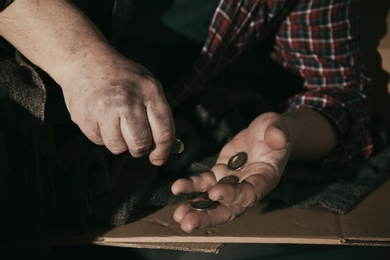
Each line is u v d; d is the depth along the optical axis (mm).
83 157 1070
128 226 1080
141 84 905
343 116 1269
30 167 1046
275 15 1282
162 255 1083
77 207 1063
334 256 1089
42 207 1065
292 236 1044
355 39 1344
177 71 1291
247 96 1316
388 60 1469
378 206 1169
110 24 1116
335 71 1331
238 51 1298
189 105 1285
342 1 1305
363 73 1353
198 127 1275
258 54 1402
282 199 1135
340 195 1183
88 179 1075
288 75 1390
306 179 1218
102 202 1081
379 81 1485
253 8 1248
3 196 1060
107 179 1072
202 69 1261
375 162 1341
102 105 889
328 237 1046
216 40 1252
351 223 1099
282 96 1421
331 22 1311
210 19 1249
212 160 1219
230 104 1271
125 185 1102
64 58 937
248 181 951
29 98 1004
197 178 1007
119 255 1106
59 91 1054
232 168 1020
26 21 954
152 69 1267
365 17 1467
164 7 1216
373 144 1371
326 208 1148
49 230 1085
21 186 1066
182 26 1236
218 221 951
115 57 931
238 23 1254
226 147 1074
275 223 1085
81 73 920
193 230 1004
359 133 1296
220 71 1374
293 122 1174
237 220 1091
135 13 1216
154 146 912
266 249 1082
